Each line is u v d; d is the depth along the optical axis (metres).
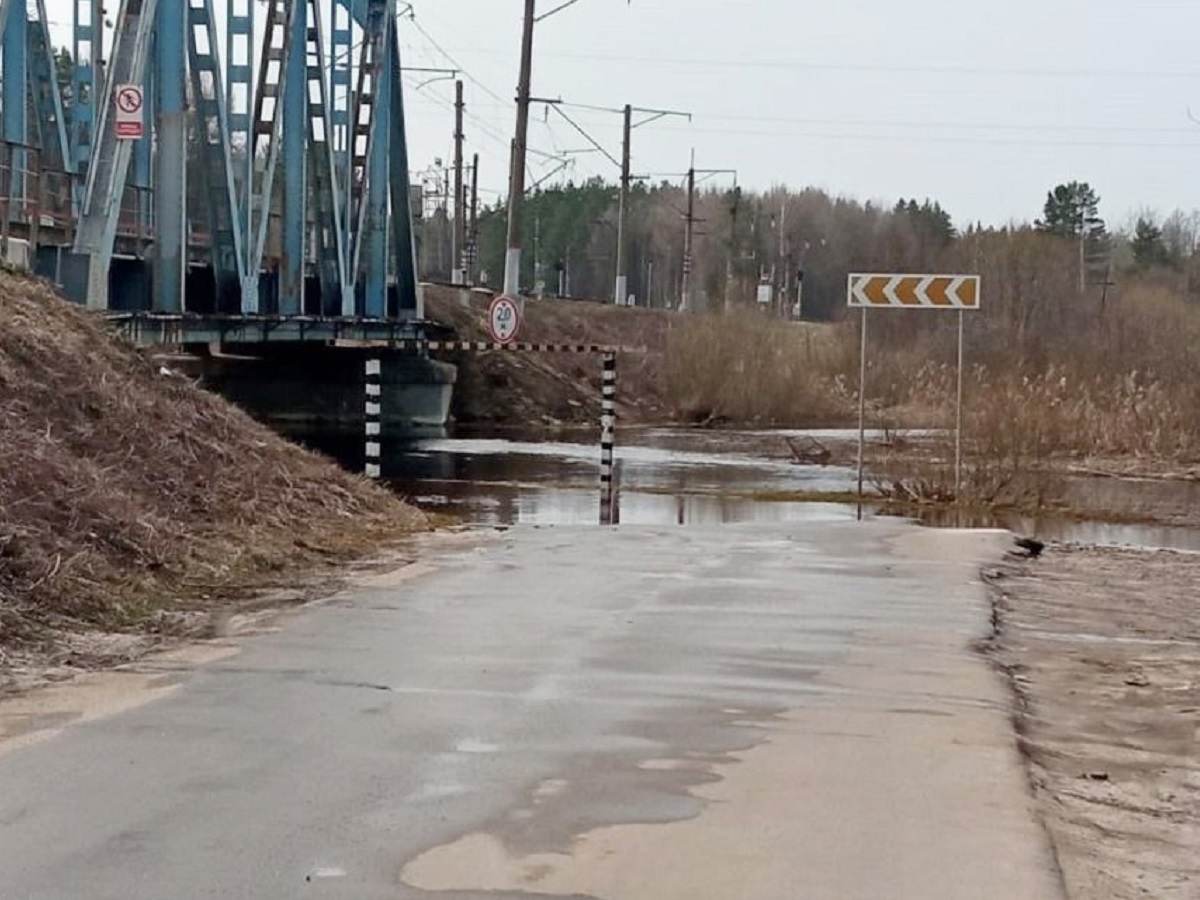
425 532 16.61
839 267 117.94
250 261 31.48
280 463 17.16
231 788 6.53
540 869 5.59
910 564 14.71
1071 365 35.94
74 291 24.11
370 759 7.03
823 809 6.39
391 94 43.59
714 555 15.02
